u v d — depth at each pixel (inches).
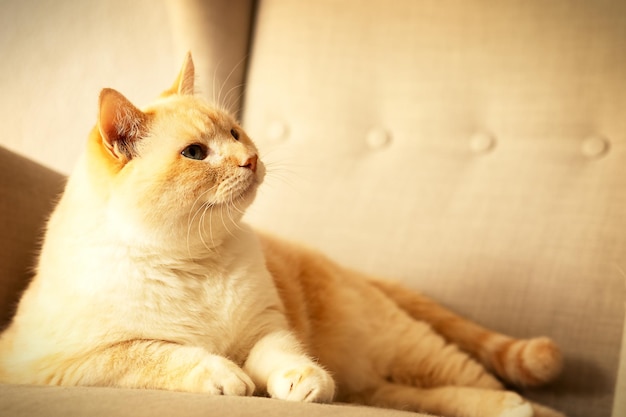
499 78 78.7
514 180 76.7
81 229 51.6
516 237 74.8
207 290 53.4
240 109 85.9
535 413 60.7
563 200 74.2
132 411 35.2
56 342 48.7
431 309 74.2
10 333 53.8
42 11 89.7
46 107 88.7
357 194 81.5
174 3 79.9
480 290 75.0
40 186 67.5
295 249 72.8
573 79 75.9
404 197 80.0
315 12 84.7
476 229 76.5
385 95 82.7
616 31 74.9
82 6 89.7
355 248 79.7
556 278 72.1
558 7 77.1
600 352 68.7
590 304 70.2
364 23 83.5
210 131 55.3
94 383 47.1
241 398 40.0
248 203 55.6
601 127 74.9
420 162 80.7
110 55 89.3
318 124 83.9
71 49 89.4
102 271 50.2
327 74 84.0
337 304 69.8
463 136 80.0
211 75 80.9
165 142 53.3
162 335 50.4
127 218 50.9
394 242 78.9
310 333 65.8
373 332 70.6
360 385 70.1
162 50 88.7
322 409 39.1
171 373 45.6
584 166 74.8
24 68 89.3
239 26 84.0
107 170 51.9
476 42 79.7
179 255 53.2
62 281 50.6
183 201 51.7
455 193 78.6
